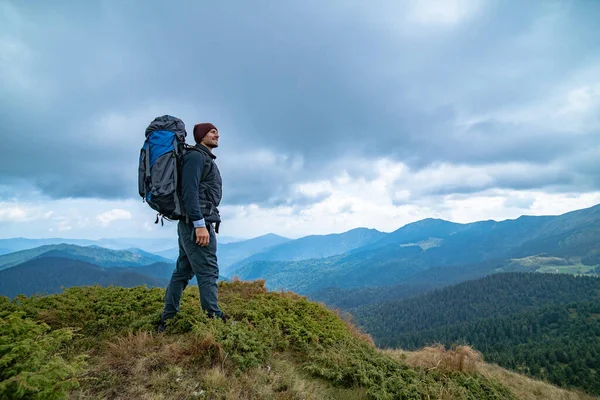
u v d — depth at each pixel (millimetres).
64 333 3016
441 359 6344
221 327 4168
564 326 178125
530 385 11641
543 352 124562
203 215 3982
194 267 4281
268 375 3818
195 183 3779
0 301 4762
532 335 175375
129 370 3316
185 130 3977
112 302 5281
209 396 3135
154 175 3602
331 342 5426
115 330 4418
